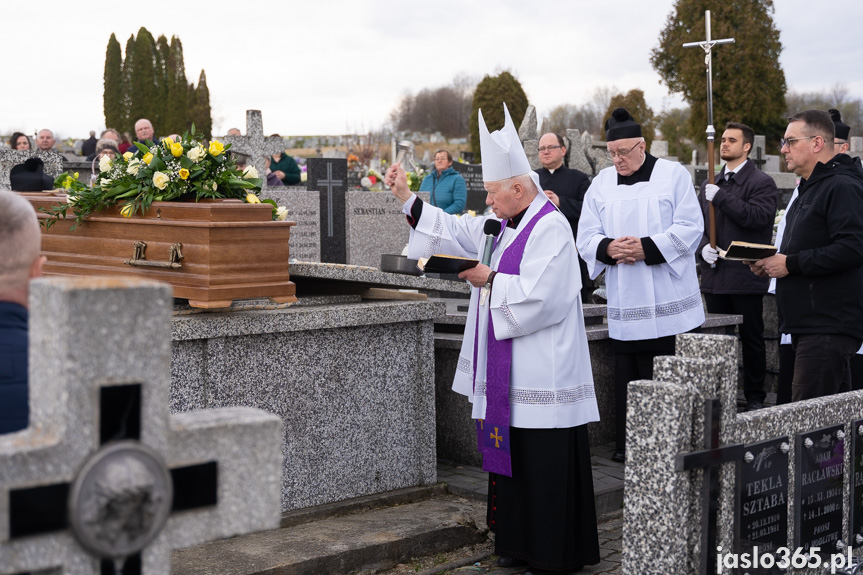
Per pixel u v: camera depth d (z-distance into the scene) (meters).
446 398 5.58
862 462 3.37
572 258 4.00
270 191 10.62
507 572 4.06
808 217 4.41
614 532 4.68
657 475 2.52
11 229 1.91
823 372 4.34
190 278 3.80
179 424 1.63
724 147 6.80
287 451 4.30
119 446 1.49
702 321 5.60
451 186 11.19
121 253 4.09
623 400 5.64
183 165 3.93
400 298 4.92
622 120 5.56
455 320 5.70
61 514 1.46
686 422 2.51
